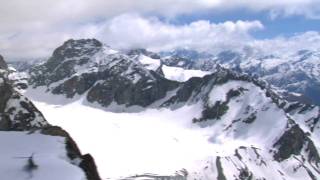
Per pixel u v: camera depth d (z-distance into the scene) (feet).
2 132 311.68
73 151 287.07
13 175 222.07
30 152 262.06
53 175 222.89
